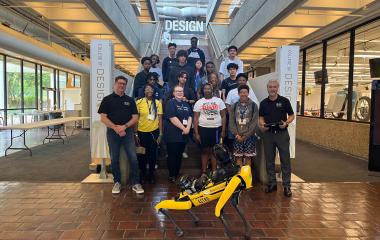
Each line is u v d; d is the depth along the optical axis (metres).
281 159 4.61
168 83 6.31
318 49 10.16
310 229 3.42
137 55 14.15
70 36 12.11
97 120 5.23
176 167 5.16
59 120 9.44
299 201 4.31
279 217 3.74
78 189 4.75
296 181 5.30
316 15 7.42
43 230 3.31
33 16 9.43
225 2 13.85
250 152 4.94
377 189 4.89
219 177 3.13
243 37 10.74
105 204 4.12
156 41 12.86
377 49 7.71
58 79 17.67
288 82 5.35
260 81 6.18
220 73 7.05
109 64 5.24
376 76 5.99
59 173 5.79
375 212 3.92
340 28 8.08
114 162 4.61
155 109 5.04
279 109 4.56
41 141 10.16
